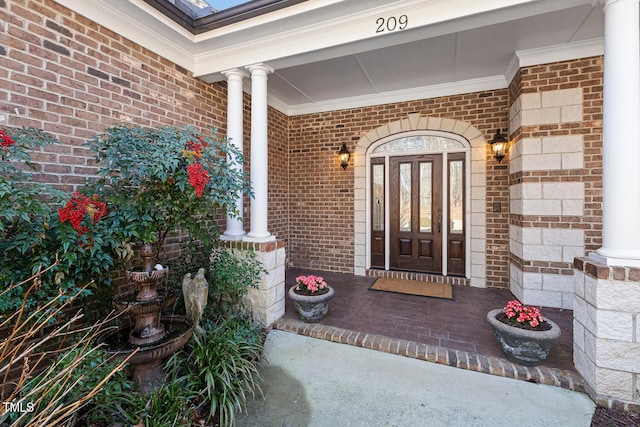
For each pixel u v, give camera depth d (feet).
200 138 7.65
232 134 10.64
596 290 6.38
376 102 15.93
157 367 6.98
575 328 7.29
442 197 15.19
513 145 12.71
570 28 9.75
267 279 9.86
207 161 7.40
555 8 7.52
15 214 4.95
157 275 7.07
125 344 6.90
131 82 8.79
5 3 6.28
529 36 10.24
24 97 6.57
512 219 13.02
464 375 7.40
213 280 9.71
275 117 16.75
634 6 6.42
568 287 11.21
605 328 6.31
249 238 10.33
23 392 4.64
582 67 10.82
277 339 9.26
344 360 8.14
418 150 15.53
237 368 6.90
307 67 12.57
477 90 13.99
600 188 10.77
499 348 8.31
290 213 17.98
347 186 16.76
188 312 8.24
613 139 6.57
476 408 6.31
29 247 5.57
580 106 10.90
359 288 13.98
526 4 7.36
